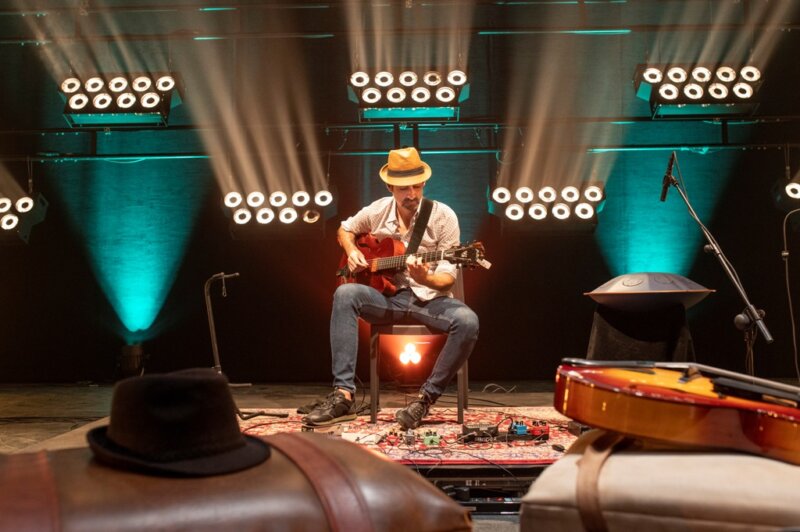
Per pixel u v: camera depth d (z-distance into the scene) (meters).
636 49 6.95
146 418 1.27
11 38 6.74
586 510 1.59
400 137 6.98
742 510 1.52
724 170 6.86
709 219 6.84
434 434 3.34
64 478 1.22
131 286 6.92
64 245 6.96
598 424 1.88
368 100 6.33
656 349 3.33
